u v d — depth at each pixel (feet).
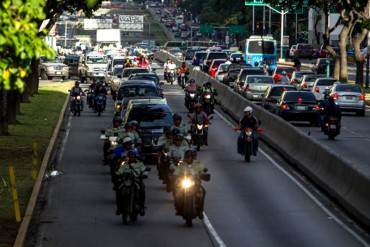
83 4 250.57
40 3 98.68
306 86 448.65
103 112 396.37
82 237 141.79
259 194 184.96
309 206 171.42
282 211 165.89
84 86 559.79
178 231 146.20
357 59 521.65
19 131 292.40
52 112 368.68
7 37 94.12
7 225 146.20
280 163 232.94
